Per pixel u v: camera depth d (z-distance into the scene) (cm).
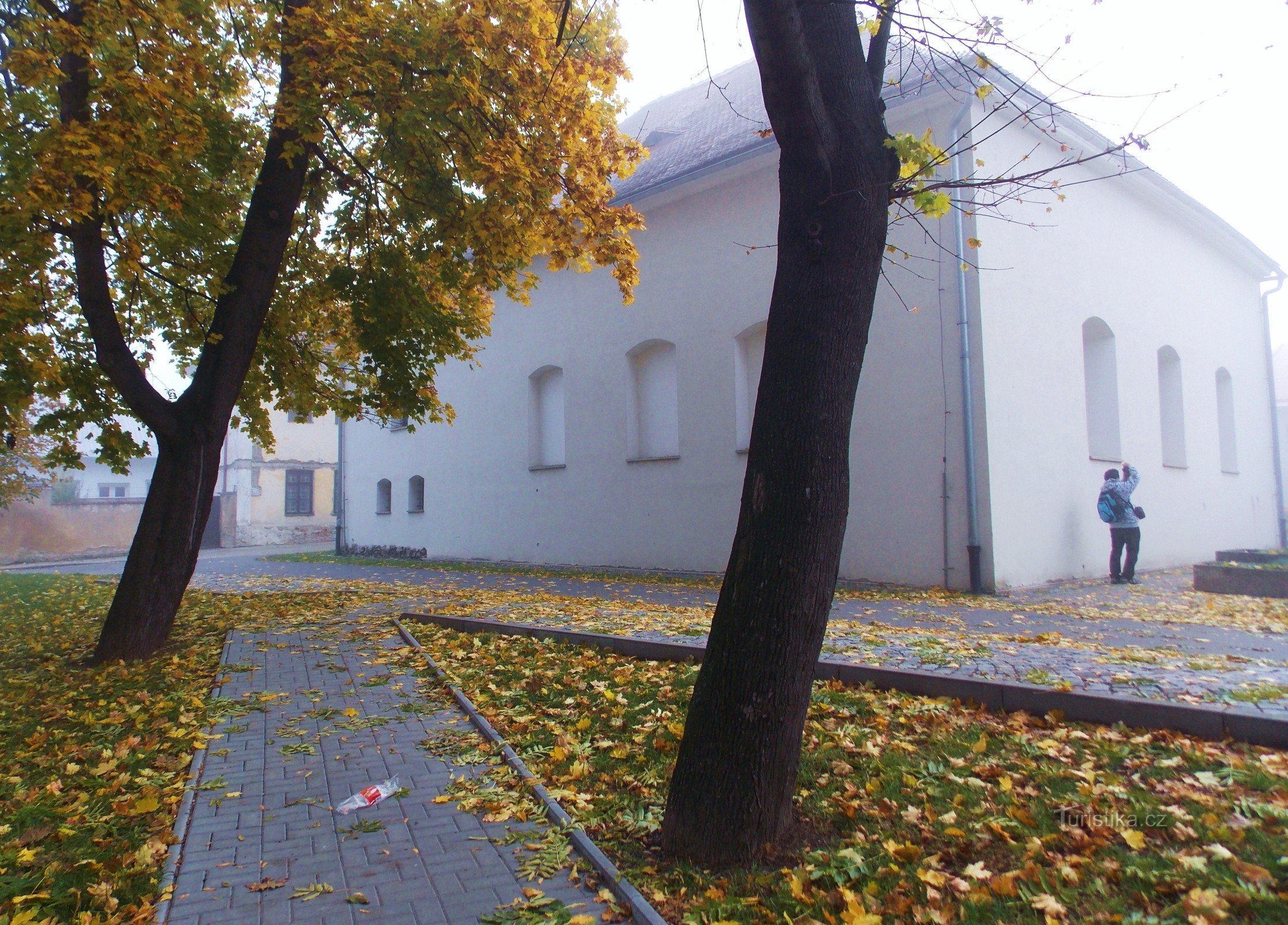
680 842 361
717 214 1539
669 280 1625
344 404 1220
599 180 1051
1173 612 990
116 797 449
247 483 3594
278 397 1214
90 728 588
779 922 304
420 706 607
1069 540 1382
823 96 379
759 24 346
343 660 765
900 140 370
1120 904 295
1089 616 962
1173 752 427
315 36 834
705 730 366
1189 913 281
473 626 887
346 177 1045
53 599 1502
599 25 985
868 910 305
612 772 460
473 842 383
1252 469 2219
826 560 367
